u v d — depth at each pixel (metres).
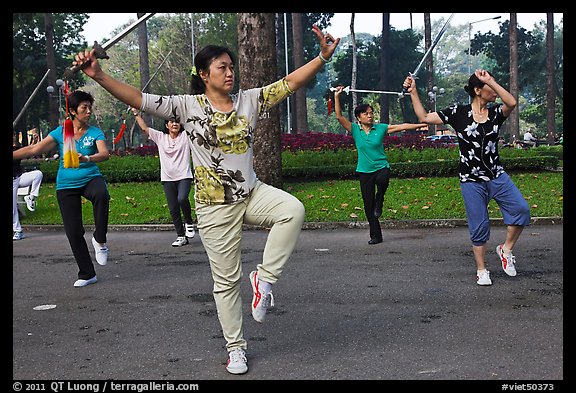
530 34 50.53
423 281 6.23
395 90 50.22
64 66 44.41
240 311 4.01
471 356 4.06
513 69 38.81
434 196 12.02
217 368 4.00
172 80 50.50
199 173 3.92
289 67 44.50
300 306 5.42
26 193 11.98
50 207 13.00
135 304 5.69
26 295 6.14
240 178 3.88
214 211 3.89
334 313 5.18
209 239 3.93
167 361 4.15
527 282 6.06
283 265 3.92
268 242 3.93
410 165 15.16
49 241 9.79
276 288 6.11
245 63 11.77
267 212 3.91
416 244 8.40
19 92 42.22
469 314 5.03
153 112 3.79
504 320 4.83
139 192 14.29
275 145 11.88
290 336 4.60
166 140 8.79
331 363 4.01
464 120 5.88
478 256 6.02
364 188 8.45
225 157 3.86
